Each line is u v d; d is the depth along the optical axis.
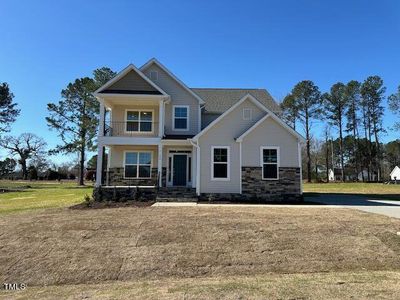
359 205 16.41
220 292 6.09
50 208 15.27
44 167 73.56
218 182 17.81
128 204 15.56
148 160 20.89
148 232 9.90
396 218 11.60
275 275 7.40
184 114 21.14
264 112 18.53
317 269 7.79
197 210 13.12
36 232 10.06
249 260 8.20
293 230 10.02
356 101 50.81
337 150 62.56
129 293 6.29
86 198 16.25
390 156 67.69
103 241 9.30
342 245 8.96
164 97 19.44
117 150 20.92
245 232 9.86
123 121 21.08
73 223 10.89
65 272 7.80
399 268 7.86
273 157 17.97
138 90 19.64
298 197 17.67
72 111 41.75
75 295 6.37
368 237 9.48
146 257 8.38
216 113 22.16
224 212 12.56
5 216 12.56
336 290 6.05
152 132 21.09
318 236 9.54
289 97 48.66
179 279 7.31
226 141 18.19
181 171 20.50
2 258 8.46
